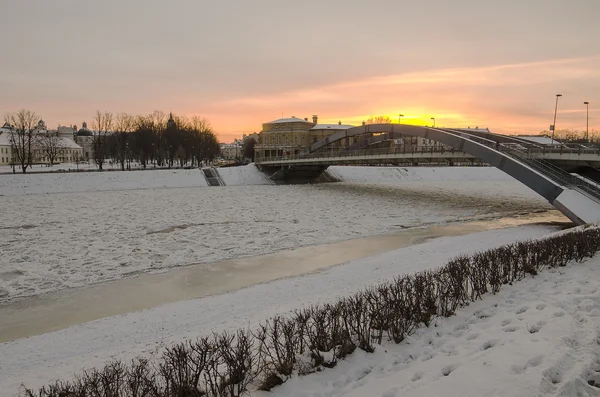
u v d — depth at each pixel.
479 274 11.29
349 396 6.40
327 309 9.10
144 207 46.53
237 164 110.31
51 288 19.33
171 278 20.84
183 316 14.65
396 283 11.05
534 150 39.34
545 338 7.41
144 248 27.02
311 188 68.75
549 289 10.74
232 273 21.64
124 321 14.50
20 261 23.89
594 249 15.01
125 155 120.06
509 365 6.48
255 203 50.16
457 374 6.40
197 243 28.55
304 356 7.88
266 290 17.53
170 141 114.00
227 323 12.84
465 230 33.31
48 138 112.94
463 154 47.41
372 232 32.59
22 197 55.94
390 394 6.24
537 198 56.31
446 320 9.38
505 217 39.97
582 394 5.62
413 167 94.19
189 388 6.59
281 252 26.17
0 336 14.34
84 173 69.56
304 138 125.56
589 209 29.75
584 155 33.69
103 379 6.90
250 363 7.22
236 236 30.92
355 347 8.07
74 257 24.72
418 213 42.19
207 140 129.00
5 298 18.05
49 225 35.28
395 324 8.65
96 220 37.81
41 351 12.16
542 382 5.79
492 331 8.36
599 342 7.14
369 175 87.56
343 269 20.53
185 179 74.69
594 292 10.07
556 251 13.84
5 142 119.62
